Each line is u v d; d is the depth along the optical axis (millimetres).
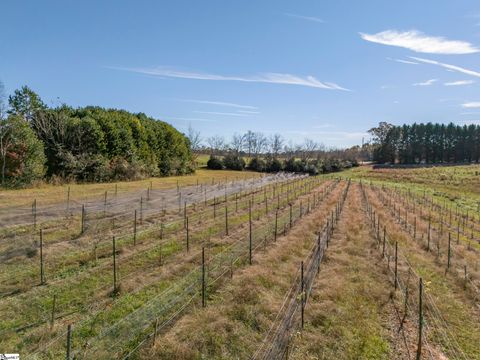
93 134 33188
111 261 11062
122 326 7238
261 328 7395
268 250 12648
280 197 27703
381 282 10102
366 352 6676
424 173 64688
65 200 20516
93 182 31953
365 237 14945
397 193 35906
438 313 8375
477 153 97125
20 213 16391
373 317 8070
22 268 10094
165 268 10641
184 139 57375
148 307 8078
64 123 32188
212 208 21516
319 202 25734
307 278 10055
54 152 31562
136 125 40656
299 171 65875
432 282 10328
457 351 6891
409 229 17562
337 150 114250
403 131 97438
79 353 6262
